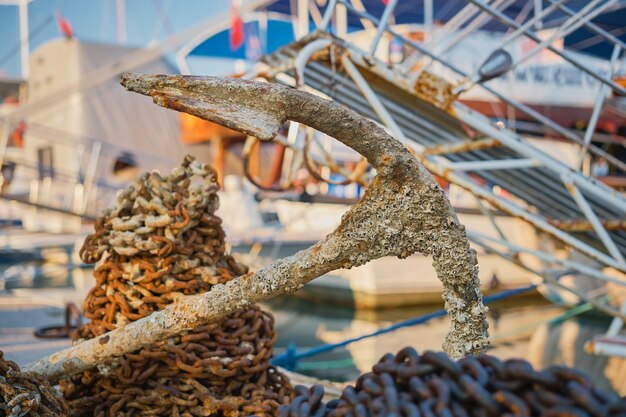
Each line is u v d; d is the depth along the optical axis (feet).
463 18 21.29
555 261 17.62
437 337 35.01
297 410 4.54
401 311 46.19
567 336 36.17
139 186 8.55
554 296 43.01
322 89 18.10
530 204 19.53
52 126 62.39
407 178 5.79
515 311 44.27
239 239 44.91
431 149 17.52
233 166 56.70
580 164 17.51
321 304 47.34
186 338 8.04
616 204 16.12
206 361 7.99
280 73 17.29
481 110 47.03
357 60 16.06
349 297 45.75
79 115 60.70
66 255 50.26
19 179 59.36
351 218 6.01
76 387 8.65
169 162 63.57
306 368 28.45
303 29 53.67
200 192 8.44
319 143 19.53
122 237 8.25
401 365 4.24
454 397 3.94
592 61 46.73
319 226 48.37
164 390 8.16
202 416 8.18
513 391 3.82
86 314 8.70
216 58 64.85
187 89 5.64
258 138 5.53
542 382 3.72
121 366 8.17
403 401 4.02
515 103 17.87
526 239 44.60
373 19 16.49
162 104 5.65
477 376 3.91
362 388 4.43
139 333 7.31
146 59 45.52
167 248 8.19
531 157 16.26
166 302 8.25
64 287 41.98
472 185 16.79
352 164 44.52
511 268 45.96
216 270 8.52
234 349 8.23
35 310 23.31
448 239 5.88
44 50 63.67
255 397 8.27
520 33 16.01
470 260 5.97
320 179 17.34
